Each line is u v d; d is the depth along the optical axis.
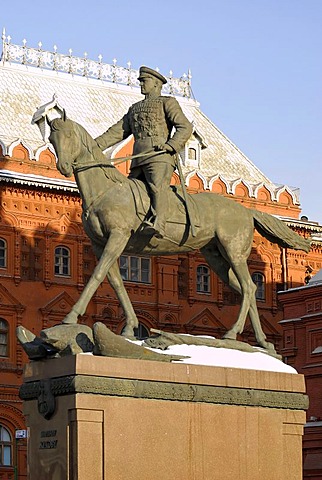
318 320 45.44
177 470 16.77
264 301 63.44
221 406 17.45
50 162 57.34
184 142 18.41
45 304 56.22
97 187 17.75
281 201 64.38
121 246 17.59
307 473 44.28
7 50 61.97
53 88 62.31
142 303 59.28
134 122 18.70
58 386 16.27
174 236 18.38
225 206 19.03
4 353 54.62
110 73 64.88
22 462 53.09
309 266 65.19
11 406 53.91
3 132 57.94
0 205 55.50
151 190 18.06
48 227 56.75
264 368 18.11
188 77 68.88
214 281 62.06
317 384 45.06
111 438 16.20
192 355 17.48
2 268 55.38
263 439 17.81
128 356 16.59
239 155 67.06
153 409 16.70
